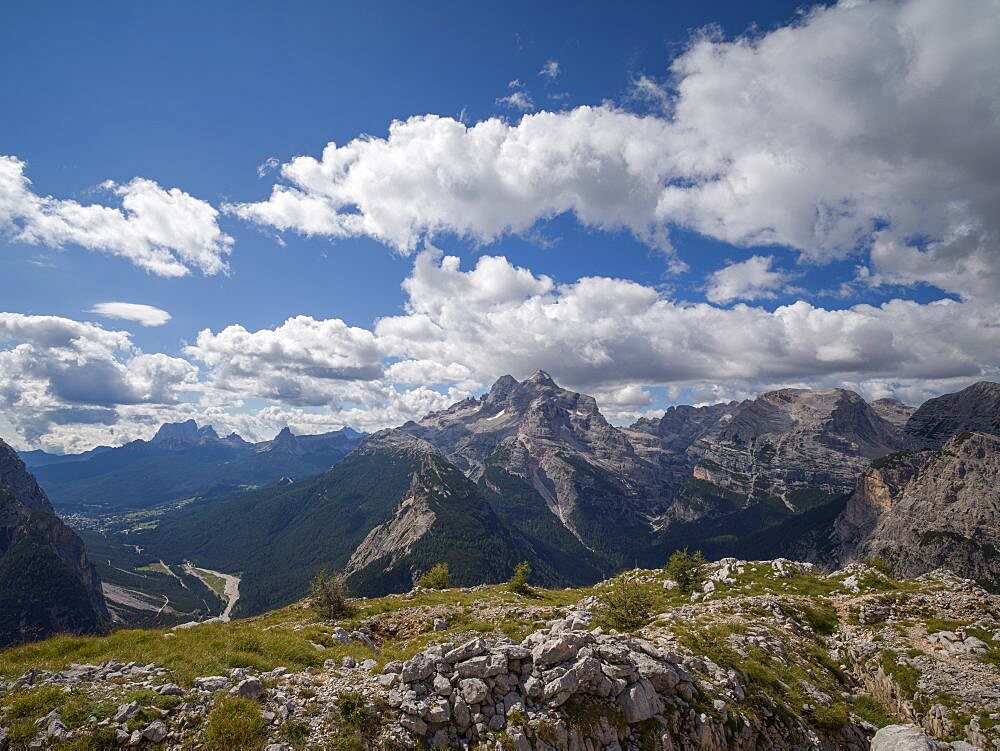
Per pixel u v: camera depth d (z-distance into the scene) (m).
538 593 72.62
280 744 17.94
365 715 20.00
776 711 27.55
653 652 26.84
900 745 25.98
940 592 47.09
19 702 17.73
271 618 51.03
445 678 22.11
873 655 37.66
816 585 57.75
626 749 22.28
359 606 56.19
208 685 20.39
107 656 23.09
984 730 28.45
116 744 16.77
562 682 22.58
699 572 68.62
